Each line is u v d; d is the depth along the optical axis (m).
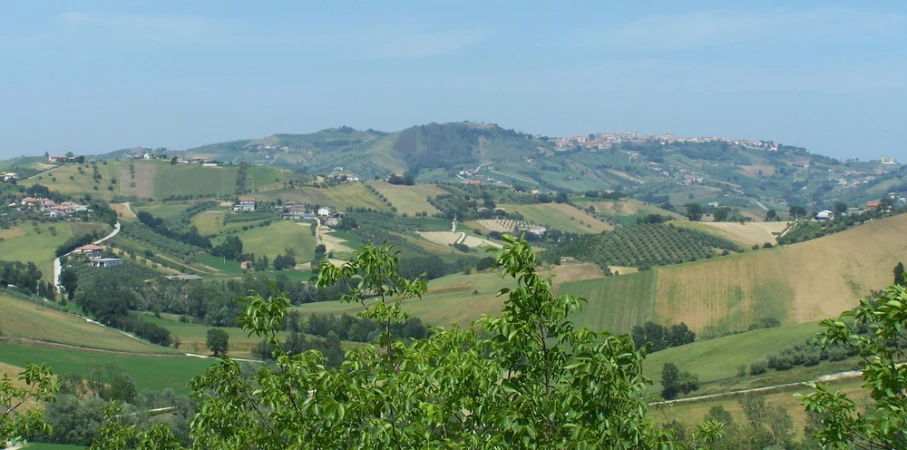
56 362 80.56
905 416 14.30
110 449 24.38
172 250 188.00
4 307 97.81
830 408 15.78
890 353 15.09
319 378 15.93
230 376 19.25
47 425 22.39
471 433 15.56
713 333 112.44
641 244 179.00
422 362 17.91
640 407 14.67
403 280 19.70
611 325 119.00
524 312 14.70
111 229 193.25
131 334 108.06
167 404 63.19
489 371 15.68
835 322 15.62
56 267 154.38
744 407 63.44
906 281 14.61
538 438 14.29
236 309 126.50
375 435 14.12
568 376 15.06
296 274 177.00
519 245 14.41
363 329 103.50
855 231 128.00
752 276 122.00
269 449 17.83
